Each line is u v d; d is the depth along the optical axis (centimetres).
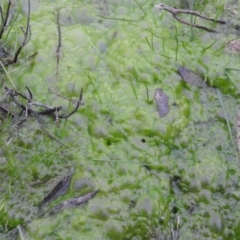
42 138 151
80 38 168
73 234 138
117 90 157
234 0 182
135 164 147
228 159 155
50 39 168
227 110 162
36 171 147
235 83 164
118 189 144
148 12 179
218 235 146
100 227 139
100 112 154
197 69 165
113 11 180
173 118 154
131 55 162
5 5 175
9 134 150
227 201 150
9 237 141
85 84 158
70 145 149
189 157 153
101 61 165
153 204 143
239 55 170
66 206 142
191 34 171
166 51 166
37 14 176
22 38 167
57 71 154
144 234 141
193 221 147
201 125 159
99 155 148
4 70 159
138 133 152
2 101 156
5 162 148
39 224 140
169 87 160
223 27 177
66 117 151
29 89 154
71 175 146
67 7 178
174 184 151
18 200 144
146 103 155
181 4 181
